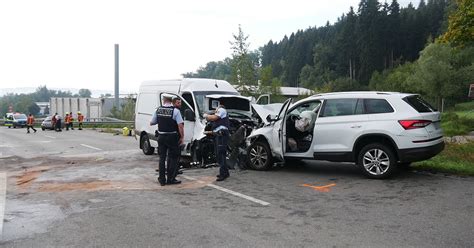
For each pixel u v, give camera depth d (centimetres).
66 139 2212
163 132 807
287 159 901
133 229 527
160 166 810
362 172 803
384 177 777
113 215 595
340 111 830
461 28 1744
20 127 4322
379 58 8012
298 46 11431
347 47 8819
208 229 520
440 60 6078
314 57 10300
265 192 723
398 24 8381
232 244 463
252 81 2661
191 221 557
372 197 656
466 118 2277
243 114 1105
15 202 687
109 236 502
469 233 476
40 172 1020
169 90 1223
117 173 971
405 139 741
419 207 589
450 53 6106
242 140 966
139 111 1375
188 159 1077
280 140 884
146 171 996
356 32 8431
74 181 875
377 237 472
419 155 736
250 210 606
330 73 9112
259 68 3083
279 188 751
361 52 8106
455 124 2105
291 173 902
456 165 857
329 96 856
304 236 484
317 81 9081
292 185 773
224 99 1089
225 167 855
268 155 930
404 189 700
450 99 6206
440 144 770
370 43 7956
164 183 809
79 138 2283
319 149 843
